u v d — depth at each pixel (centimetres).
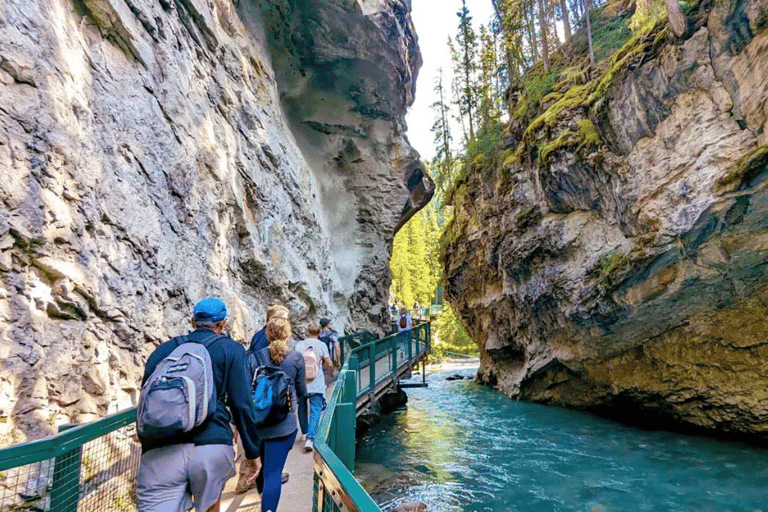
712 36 852
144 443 219
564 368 1475
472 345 4269
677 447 988
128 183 545
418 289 5166
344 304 1631
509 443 1079
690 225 889
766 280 906
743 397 988
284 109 1609
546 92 1580
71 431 277
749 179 796
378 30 1525
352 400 564
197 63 845
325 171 1766
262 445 348
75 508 289
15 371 336
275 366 359
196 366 218
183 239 678
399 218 1894
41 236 381
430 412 1502
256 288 967
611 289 1078
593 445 1033
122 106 560
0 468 228
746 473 803
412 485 812
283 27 1451
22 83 389
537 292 1429
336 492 182
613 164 1096
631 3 1702
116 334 482
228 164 887
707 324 1022
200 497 213
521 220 1495
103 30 556
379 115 1789
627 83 1040
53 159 409
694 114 909
